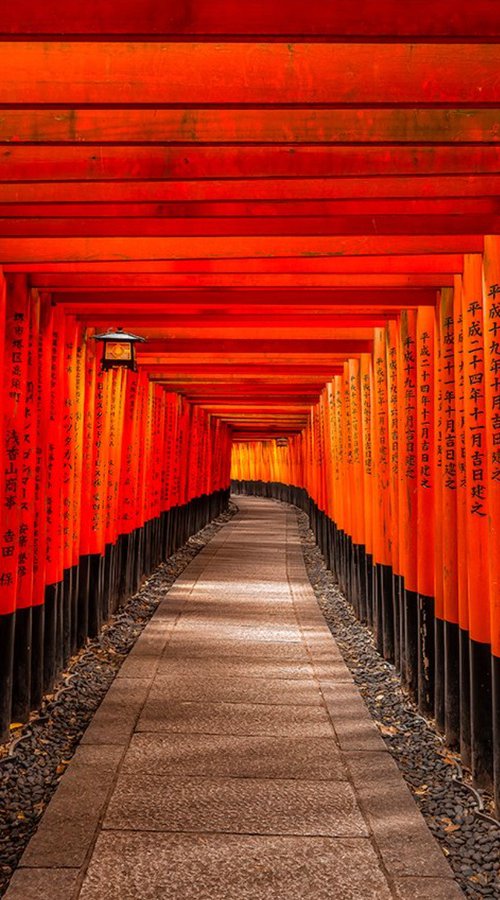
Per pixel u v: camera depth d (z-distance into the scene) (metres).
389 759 5.21
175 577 13.48
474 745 5.04
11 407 5.69
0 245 5.18
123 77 3.03
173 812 4.36
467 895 3.68
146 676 7.11
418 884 3.64
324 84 3.01
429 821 4.52
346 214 4.22
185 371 11.85
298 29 2.60
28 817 4.48
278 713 6.13
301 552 16.88
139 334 8.73
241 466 45.47
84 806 4.41
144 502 12.09
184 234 4.56
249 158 3.68
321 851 3.94
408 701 6.90
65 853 3.87
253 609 10.34
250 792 4.65
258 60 3.01
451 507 5.82
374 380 8.41
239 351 9.30
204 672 7.27
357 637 9.42
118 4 2.60
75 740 5.78
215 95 3.02
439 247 4.93
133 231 4.55
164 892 3.54
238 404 18.52
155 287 5.98
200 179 3.69
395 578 7.79
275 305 6.54
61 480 6.90
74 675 7.27
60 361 6.83
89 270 5.48
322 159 3.66
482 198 3.99
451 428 5.86
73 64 3.02
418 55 3.00
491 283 4.59
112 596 9.75
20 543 6.05
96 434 8.64
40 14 2.60
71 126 3.36
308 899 3.51
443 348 5.89
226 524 23.78
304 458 26.58
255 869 3.76
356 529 10.38
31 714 6.24
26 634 6.03
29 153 3.70
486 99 2.98
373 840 4.06
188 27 2.60
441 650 6.09
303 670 7.39
